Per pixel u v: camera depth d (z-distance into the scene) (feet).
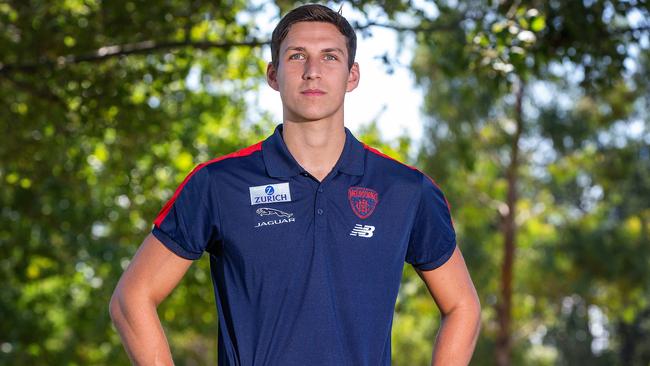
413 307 68.03
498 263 72.54
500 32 25.45
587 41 26.11
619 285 71.00
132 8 28.86
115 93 29.58
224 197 9.29
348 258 9.18
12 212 43.24
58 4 30.35
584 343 108.99
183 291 44.47
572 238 71.05
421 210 9.68
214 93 42.57
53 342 52.95
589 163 69.41
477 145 68.33
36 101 30.91
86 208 44.75
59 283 50.03
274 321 9.08
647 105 65.98
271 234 9.15
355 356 9.13
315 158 9.40
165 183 43.29
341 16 9.61
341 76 9.39
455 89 63.52
